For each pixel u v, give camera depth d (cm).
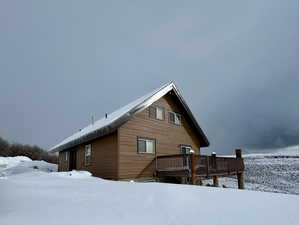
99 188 543
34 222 271
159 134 1397
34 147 3650
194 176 1103
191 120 1641
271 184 2348
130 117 1155
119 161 1121
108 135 1226
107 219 286
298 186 2208
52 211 323
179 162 1223
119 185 600
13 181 664
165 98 1516
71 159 1672
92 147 1366
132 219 287
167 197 419
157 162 1325
